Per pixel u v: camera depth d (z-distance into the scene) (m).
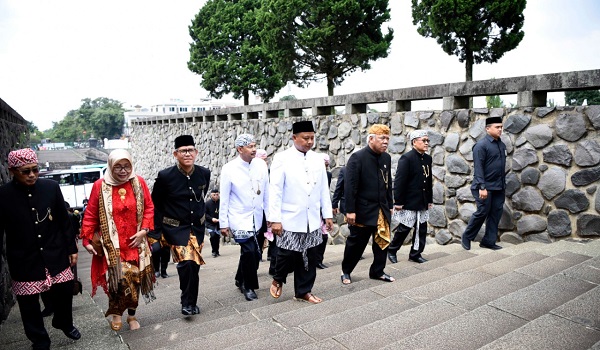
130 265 3.43
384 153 4.33
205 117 15.02
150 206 3.57
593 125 4.86
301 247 3.80
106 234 3.32
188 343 2.93
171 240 3.75
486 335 2.53
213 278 6.07
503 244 5.66
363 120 7.79
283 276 4.00
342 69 19.53
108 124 81.25
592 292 2.91
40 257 3.07
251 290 4.36
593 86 4.81
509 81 5.59
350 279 4.54
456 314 2.96
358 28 18.72
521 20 13.30
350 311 3.22
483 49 13.95
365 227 4.25
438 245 6.48
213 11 24.25
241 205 4.23
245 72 23.11
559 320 2.55
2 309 4.41
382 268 4.39
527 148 5.45
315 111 8.95
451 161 6.38
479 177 5.30
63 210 3.26
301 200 3.78
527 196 5.48
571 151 5.05
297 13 18.47
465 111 6.14
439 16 13.80
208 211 9.04
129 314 3.67
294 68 20.19
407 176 5.02
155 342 3.17
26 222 3.02
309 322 3.05
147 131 23.14
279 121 10.26
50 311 4.10
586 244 4.63
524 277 3.62
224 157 13.49
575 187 5.04
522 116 5.47
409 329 2.75
